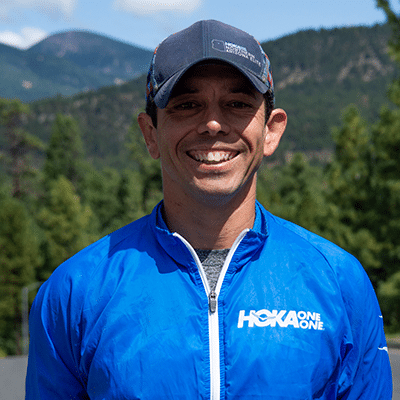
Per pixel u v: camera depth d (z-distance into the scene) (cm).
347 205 2289
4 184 7281
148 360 151
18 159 7150
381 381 173
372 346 172
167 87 157
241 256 163
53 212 4766
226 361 152
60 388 166
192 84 157
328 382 160
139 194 6075
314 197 3778
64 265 173
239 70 155
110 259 169
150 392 149
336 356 160
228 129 157
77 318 161
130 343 154
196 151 158
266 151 182
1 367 1673
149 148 181
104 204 7050
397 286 2095
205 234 170
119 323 156
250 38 165
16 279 4428
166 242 164
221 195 159
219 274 165
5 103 6988
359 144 2303
